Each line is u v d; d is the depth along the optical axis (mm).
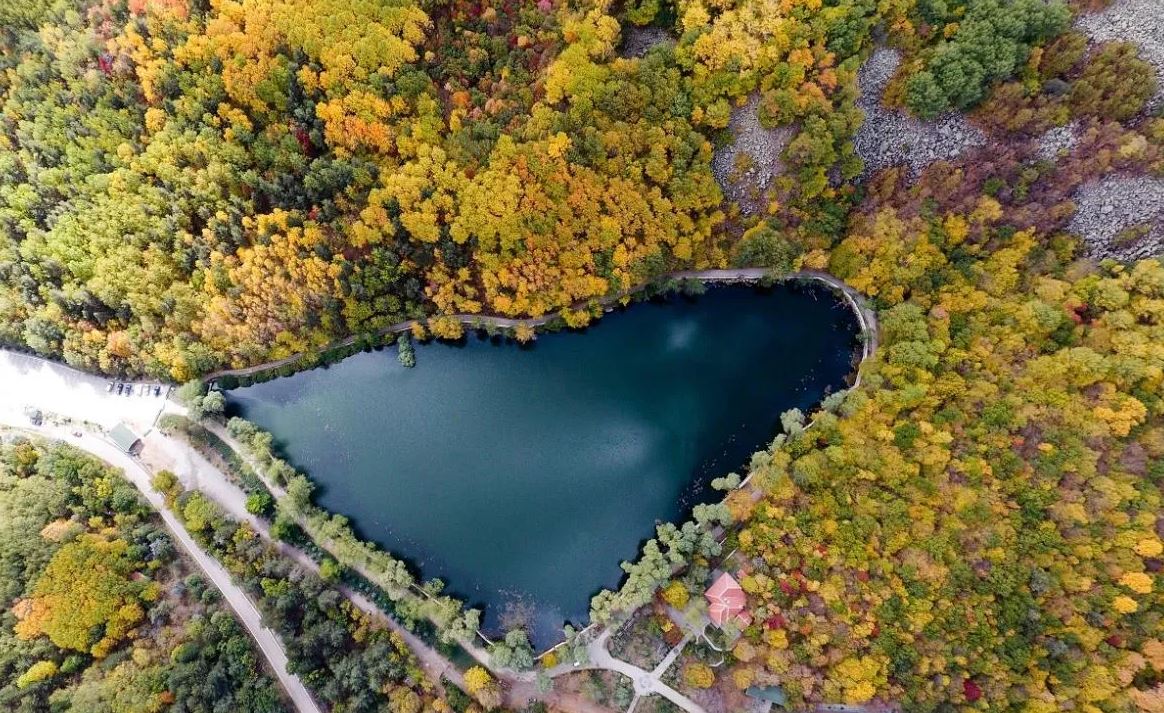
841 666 71500
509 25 80562
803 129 79812
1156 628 64938
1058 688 66688
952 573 70938
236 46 77812
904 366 81000
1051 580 68062
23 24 82375
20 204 85438
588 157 79438
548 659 78750
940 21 75562
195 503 84500
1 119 83938
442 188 80688
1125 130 73688
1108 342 73438
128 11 81188
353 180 82062
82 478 86625
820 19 74500
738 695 77062
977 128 79000
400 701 75812
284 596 80062
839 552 74938
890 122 81312
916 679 69562
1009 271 78688
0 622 75438
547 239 83250
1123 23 71812
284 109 80938
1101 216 76562
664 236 85375
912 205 82688
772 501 80438
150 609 80938
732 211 86438
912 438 77125
